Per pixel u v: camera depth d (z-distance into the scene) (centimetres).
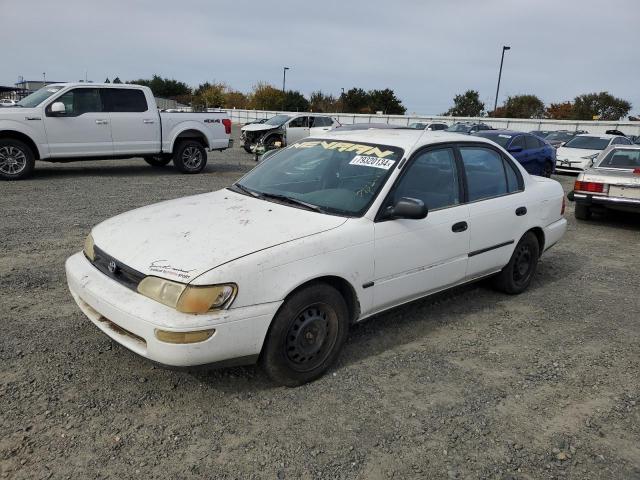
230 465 267
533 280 593
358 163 407
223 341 294
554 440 300
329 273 335
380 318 457
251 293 301
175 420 300
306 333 334
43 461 262
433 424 308
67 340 384
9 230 675
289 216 359
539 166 1503
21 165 1090
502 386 355
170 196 966
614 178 896
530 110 5559
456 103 5547
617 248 768
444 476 267
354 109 5988
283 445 283
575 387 359
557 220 563
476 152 470
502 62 3912
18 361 352
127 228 355
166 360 288
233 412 310
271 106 5778
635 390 359
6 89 4166
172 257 308
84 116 1137
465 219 434
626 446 297
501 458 282
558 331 452
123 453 271
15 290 473
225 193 425
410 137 429
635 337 446
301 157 444
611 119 5481
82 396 317
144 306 294
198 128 1311
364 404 325
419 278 404
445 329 443
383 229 368
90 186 1050
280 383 334
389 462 275
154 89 6662
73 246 615
